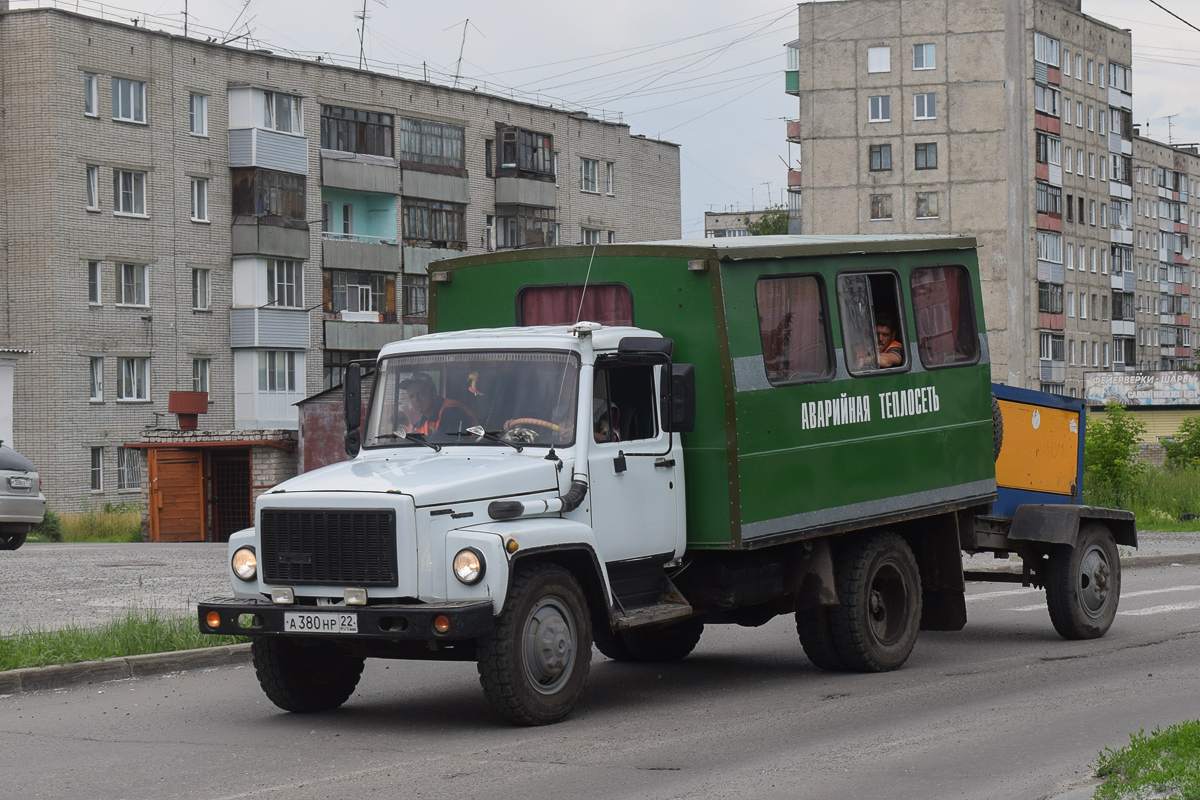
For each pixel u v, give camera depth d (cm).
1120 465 3638
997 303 9631
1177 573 2317
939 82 9600
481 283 1248
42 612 1714
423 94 7350
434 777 858
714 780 841
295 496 988
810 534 1190
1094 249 11300
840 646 1255
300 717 1088
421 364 1110
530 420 1063
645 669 1343
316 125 6775
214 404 6303
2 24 5750
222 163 6356
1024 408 1534
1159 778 732
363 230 7156
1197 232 15962
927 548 1391
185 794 828
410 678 1295
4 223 5762
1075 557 1500
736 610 1298
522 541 974
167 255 6122
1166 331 15088
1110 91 11581
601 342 1088
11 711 1142
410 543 955
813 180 9794
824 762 886
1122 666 1293
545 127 8069
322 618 962
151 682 1292
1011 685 1191
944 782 823
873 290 1295
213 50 6328
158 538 4644
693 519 1138
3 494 3034
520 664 988
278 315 6444
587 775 858
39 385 5722
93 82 5878
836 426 1227
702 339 1135
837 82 9738
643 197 8925
